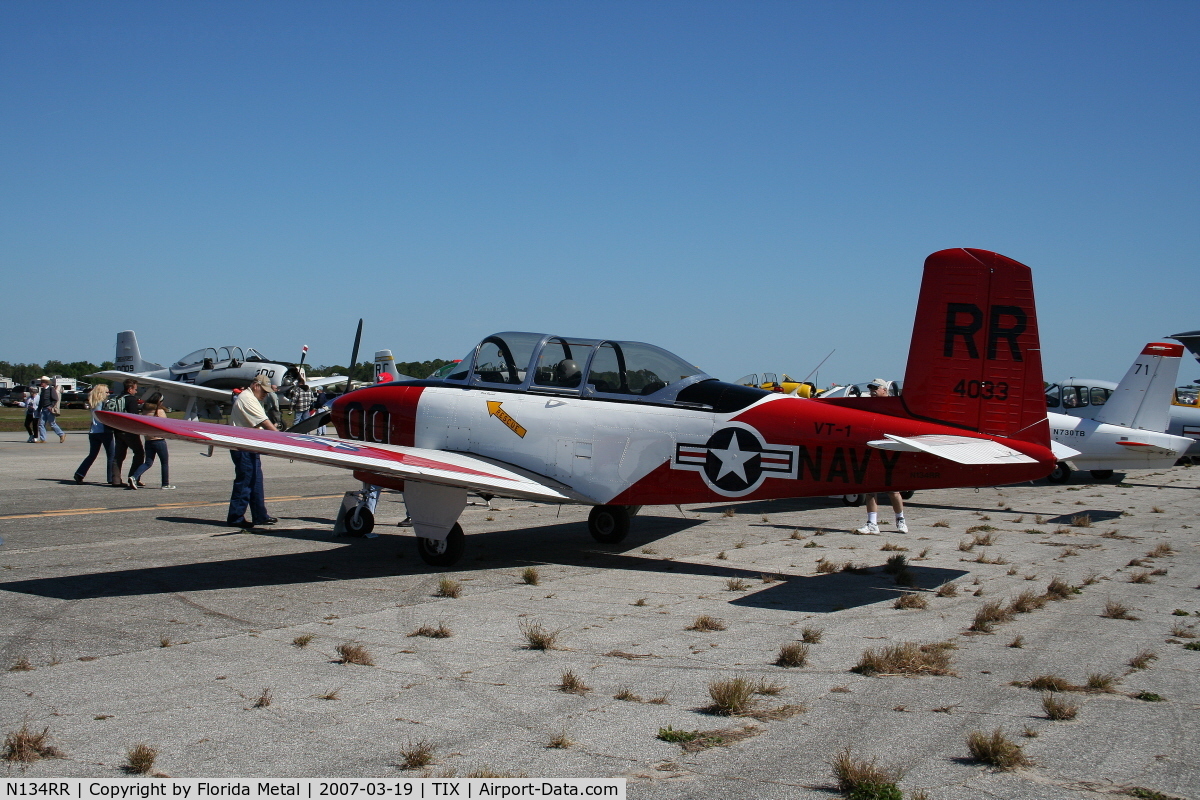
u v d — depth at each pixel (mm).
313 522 10016
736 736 3498
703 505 12727
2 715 3662
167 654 4605
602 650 4781
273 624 5301
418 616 5559
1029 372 6844
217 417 32469
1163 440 15523
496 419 8273
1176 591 6555
